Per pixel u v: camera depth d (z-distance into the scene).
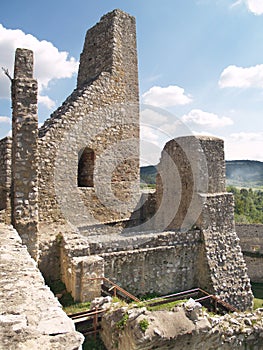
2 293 4.39
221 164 13.54
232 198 13.39
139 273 10.89
